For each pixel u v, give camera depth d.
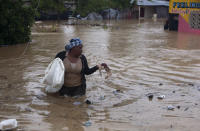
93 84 6.49
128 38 16.27
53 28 20.56
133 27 25.98
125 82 6.67
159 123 4.30
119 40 15.14
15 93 5.75
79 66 5.59
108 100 5.40
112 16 43.00
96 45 12.93
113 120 4.43
